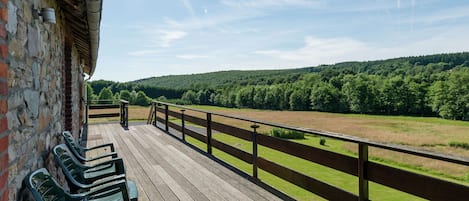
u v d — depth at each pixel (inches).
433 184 76.0
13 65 58.1
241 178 155.8
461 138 805.9
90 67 342.3
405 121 1150.3
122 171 113.5
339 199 103.9
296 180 124.6
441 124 1055.6
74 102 226.7
